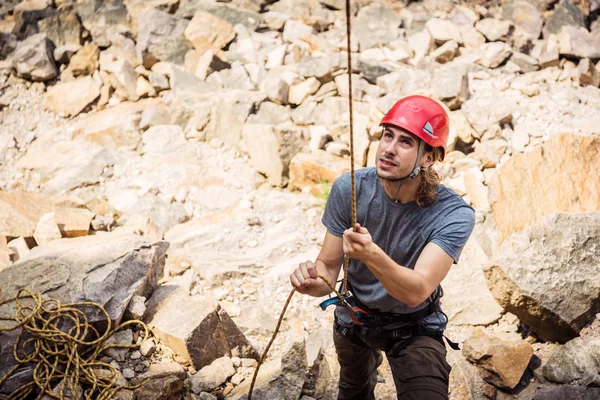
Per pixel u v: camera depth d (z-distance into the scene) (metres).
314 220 4.86
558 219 3.67
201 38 6.27
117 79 5.91
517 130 5.21
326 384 3.47
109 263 3.51
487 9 7.01
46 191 5.05
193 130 5.65
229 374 3.38
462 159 5.08
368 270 2.53
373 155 5.18
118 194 5.03
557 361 3.38
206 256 4.36
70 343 3.13
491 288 3.65
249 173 5.34
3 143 5.45
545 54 6.19
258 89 5.98
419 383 2.44
